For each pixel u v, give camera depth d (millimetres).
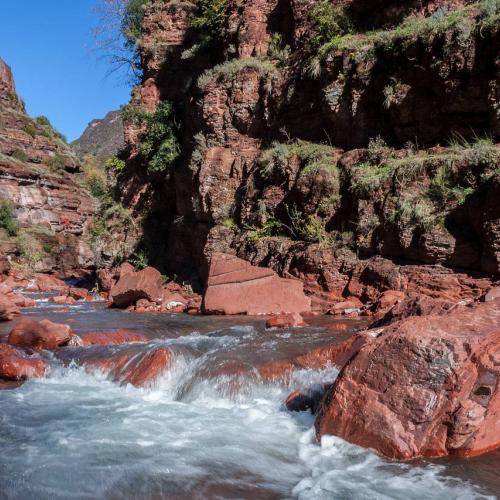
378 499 4074
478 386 4805
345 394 5227
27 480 4520
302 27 18484
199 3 24766
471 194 11703
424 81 13742
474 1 14242
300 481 4465
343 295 13352
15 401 6996
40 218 42688
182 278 20391
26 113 57188
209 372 7332
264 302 13453
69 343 9797
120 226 25719
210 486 4395
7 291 18938
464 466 4574
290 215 15930
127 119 25453
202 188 18625
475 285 10953
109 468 4742
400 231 12555
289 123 17734
